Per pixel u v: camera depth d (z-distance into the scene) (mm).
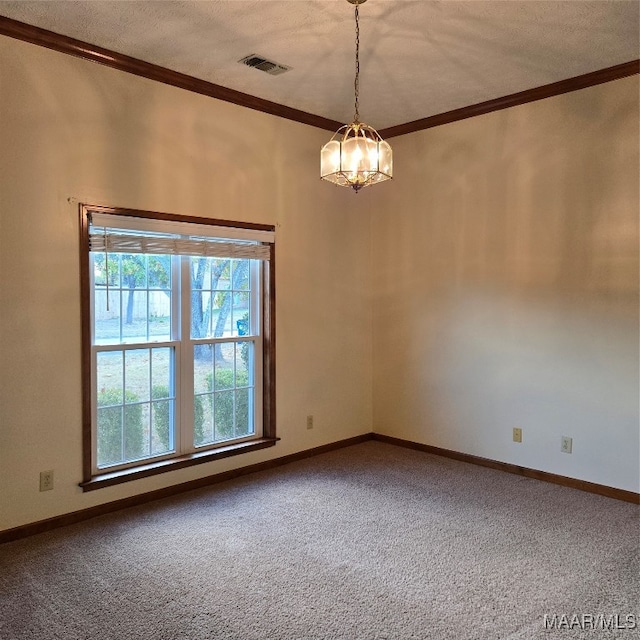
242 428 4180
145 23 2920
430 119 4449
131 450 3574
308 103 4121
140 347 3576
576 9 2758
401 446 4852
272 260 4215
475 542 2963
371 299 5020
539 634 2168
